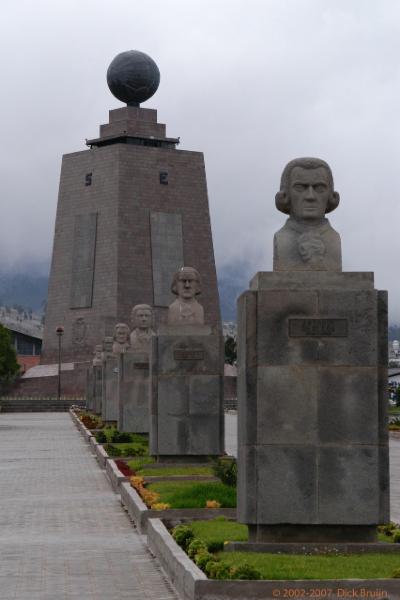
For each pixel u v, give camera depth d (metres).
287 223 20.33
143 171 135.00
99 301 133.50
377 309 19.30
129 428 49.34
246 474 19.20
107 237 133.88
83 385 133.75
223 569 16.66
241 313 19.73
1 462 46.66
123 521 27.38
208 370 36.06
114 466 37.22
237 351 20.39
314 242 19.94
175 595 18.33
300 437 19.19
